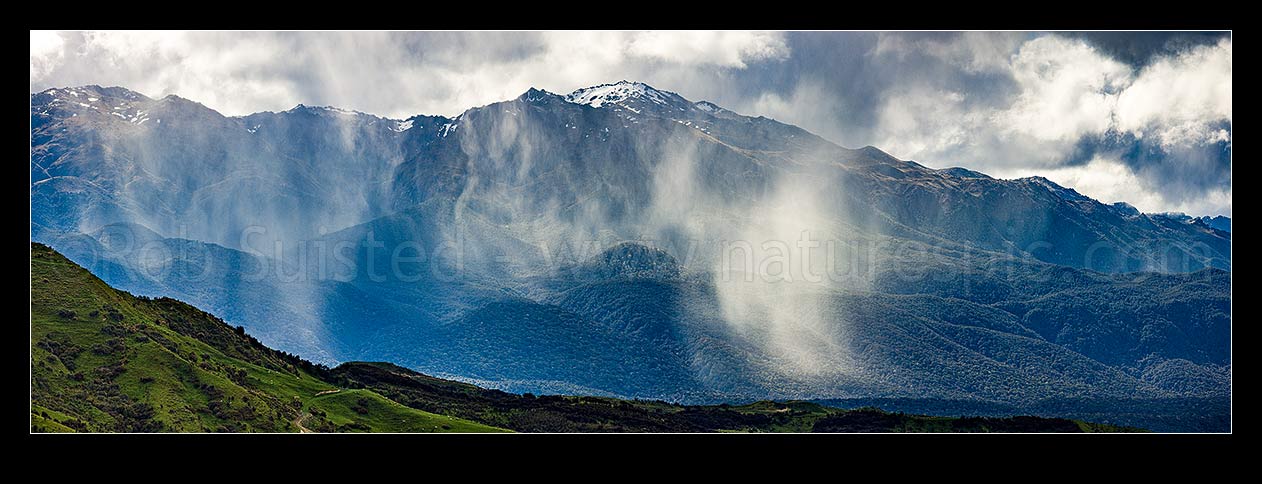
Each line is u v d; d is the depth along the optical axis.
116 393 154.75
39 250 184.62
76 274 180.50
